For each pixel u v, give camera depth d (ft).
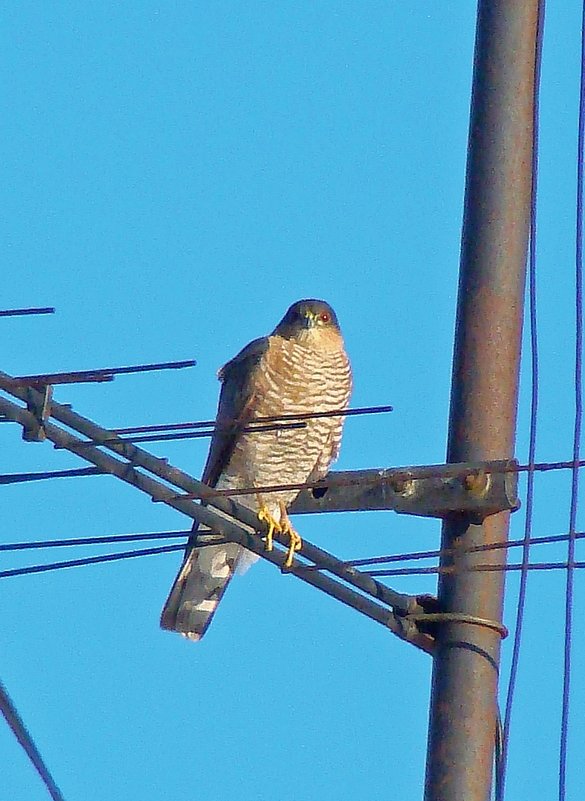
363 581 35.17
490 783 33.86
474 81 37.45
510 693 34.35
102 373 30.22
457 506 35.50
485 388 35.78
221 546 49.21
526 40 37.22
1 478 32.19
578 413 35.81
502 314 36.11
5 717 28.60
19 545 32.96
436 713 34.40
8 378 30.78
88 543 33.47
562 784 34.50
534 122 37.06
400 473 35.45
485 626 34.94
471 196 36.83
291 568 35.27
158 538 33.86
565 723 34.68
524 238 36.60
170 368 29.73
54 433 31.73
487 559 35.50
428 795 33.78
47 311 30.86
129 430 31.91
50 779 28.60
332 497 37.52
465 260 36.60
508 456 35.65
